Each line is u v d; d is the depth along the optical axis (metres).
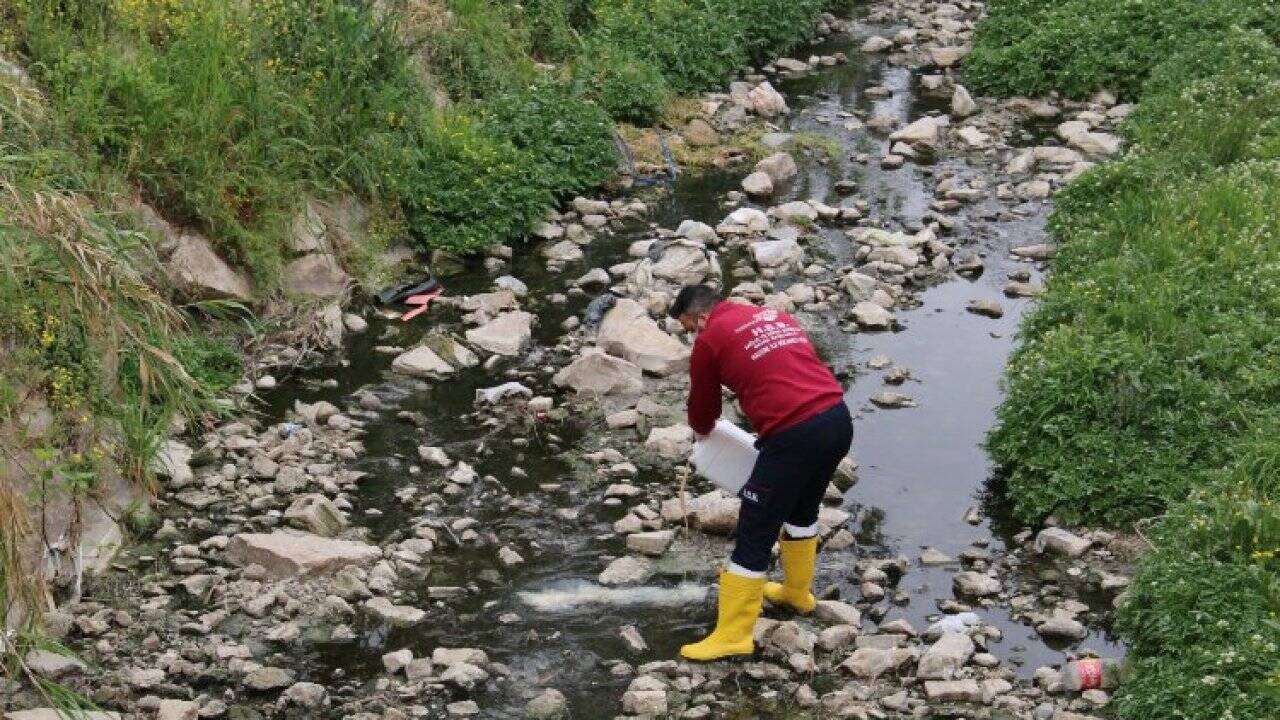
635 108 13.16
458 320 10.10
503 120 11.98
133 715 6.24
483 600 7.26
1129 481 7.80
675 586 7.41
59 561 7.03
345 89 10.58
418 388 9.26
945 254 11.07
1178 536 7.02
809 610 7.18
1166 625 6.55
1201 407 7.95
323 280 10.05
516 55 12.91
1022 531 7.88
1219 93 12.83
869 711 6.43
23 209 6.01
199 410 8.27
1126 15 14.59
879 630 7.05
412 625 7.04
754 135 13.32
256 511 7.85
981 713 6.45
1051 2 15.34
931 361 9.66
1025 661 6.84
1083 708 6.47
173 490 7.99
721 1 14.73
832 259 11.07
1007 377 8.84
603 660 6.83
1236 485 7.20
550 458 8.54
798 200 12.13
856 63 15.48
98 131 9.12
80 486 6.96
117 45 9.87
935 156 13.11
